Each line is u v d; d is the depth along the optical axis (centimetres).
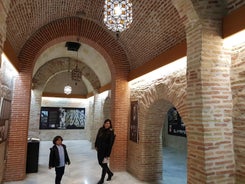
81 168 730
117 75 720
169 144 1344
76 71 920
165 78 517
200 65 322
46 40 645
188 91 349
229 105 329
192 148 334
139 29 572
